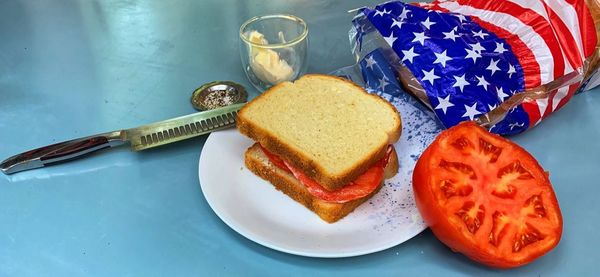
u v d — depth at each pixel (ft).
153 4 2.72
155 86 2.13
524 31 1.80
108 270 1.42
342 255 1.36
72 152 1.73
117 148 1.82
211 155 1.69
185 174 1.72
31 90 2.11
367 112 1.73
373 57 2.01
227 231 1.53
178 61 2.28
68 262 1.44
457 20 1.84
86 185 1.68
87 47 2.38
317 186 1.51
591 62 1.85
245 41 2.00
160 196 1.64
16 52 2.35
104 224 1.55
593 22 1.79
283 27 2.22
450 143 1.41
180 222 1.56
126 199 1.63
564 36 1.77
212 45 2.38
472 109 1.69
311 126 1.66
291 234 1.45
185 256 1.46
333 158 1.53
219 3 2.72
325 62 2.24
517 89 1.75
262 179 1.65
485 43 1.77
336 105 1.77
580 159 1.73
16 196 1.64
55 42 2.42
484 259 1.30
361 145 1.59
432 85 1.72
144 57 2.31
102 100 2.05
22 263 1.44
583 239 1.46
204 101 2.01
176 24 2.55
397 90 1.98
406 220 1.48
